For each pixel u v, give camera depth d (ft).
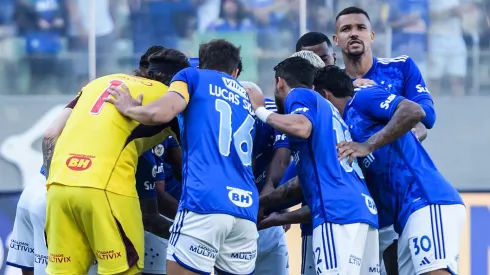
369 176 63.82
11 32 115.55
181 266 59.47
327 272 59.88
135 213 60.90
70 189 59.26
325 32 117.60
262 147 71.26
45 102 112.27
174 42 117.19
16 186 109.91
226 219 59.16
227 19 117.60
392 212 63.21
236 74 65.26
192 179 59.52
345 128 63.05
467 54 117.39
